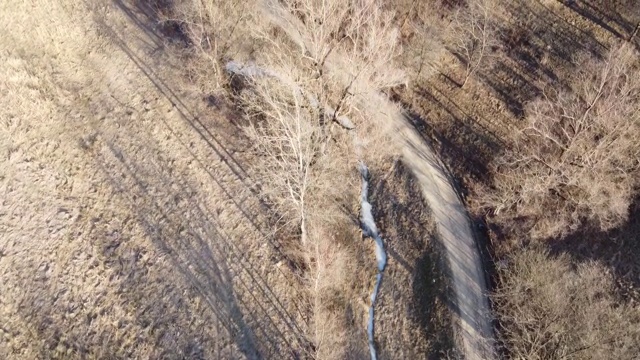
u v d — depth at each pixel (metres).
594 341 30.81
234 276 33.25
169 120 37.69
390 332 33.66
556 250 34.84
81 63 38.50
